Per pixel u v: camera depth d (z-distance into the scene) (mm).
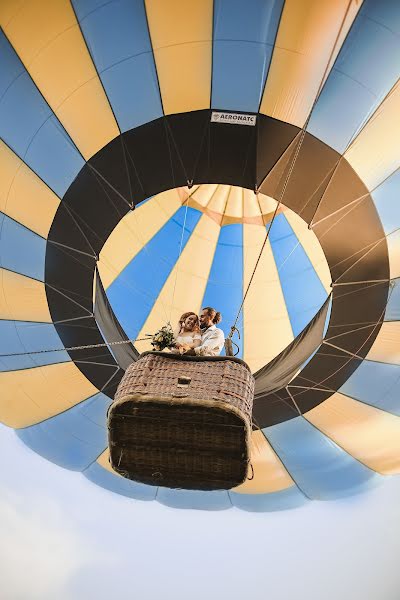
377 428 6523
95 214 5707
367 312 5863
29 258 5891
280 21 4984
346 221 5582
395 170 5395
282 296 8195
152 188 5633
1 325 6211
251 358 8094
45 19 5121
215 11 5000
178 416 4062
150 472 4375
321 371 6191
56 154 5531
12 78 5336
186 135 5430
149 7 5035
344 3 4891
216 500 7141
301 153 5410
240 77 5195
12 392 6664
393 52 5043
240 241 8383
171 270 8250
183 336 4668
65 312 6074
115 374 6359
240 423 3998
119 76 5270
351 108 5230
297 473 6844
